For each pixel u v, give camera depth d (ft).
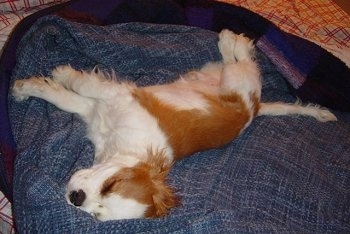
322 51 3.98
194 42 3.92
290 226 3.20
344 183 3.58
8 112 3.21
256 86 3.64
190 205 3.14
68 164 3.14
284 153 3.57
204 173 3.39
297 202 3.33
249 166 3.44
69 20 3.62
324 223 3.26
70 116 3.38
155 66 3.78
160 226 2.86
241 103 3.55
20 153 3.03
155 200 2.95
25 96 3.31
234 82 3.55
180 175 3.35
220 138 3.45
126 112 3.26
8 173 3.07
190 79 3.71
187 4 4.17
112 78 3.51
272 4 4.35
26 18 3.50
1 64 3.28
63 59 3.58
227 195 3.28
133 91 3.36
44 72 3.46
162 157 3.18
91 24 3.70
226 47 3.86
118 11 3.91
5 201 3.15
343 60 4.11
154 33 3.90
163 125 3.27
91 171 2.95
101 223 2.75
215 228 2.88
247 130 3.69
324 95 4.03
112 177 2.91
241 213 3.18
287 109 3.84
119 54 3.64
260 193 3.32
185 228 2.84
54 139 3.13
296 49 3.97
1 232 3.12
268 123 3.76
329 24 4.29
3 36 3.59
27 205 2.80
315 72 3.99
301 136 3.76
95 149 3.34
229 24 4.08
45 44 3.47
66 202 2.82
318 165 3.61
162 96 3.38
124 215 2.85
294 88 4.00
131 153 3.16
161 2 4.04
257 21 3.99
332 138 3.84
